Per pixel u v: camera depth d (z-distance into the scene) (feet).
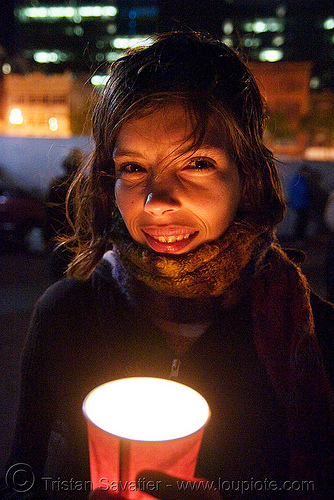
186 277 2.76
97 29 114.73
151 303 3.07
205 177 2.59
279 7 107.76
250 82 2.82
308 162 42.39
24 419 3.26
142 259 2.80
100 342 3.25
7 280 26.68
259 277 3.03
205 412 1.92
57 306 3.37
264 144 3.09
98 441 1.85
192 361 2.98
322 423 2.67
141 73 2.56
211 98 2.50
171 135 2.48
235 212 2.86
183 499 1.78
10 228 33.71
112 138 2.70
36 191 39.73
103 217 3.34
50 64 82.69
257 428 2.90
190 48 2.62
